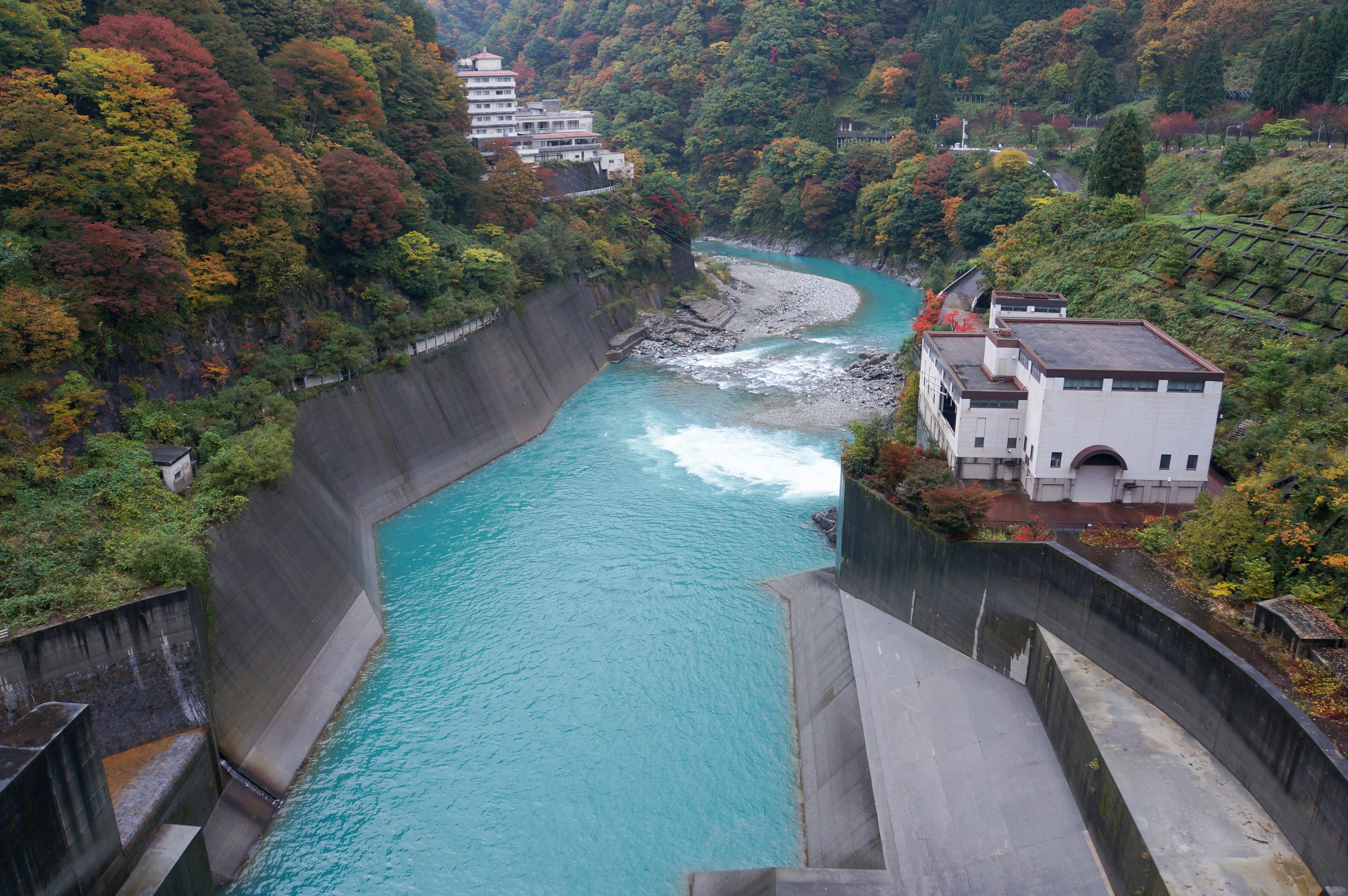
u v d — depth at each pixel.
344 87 82.62
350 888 34.41
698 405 89.88
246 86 70.75
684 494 68.25
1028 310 67.12
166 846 31.31
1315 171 73.81
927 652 44.31
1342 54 98.00
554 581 55.91
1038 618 38.97
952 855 33.06
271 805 38.12
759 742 42.56
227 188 60.34
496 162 108.88
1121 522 43.59
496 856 35.97
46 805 26.11
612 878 35.03
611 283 117.12
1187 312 65.12
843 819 36.69
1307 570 35.91
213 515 43.28
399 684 46.44
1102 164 88.06
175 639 35.91
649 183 137.25
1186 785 29.58
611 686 46.19
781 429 81.94
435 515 65.31
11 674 32.22
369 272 74.62
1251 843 27.27
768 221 190.25
